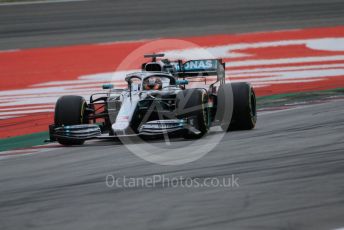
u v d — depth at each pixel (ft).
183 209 77.05
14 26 350.02
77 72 241.96
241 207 76.84
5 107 191.62
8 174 103.96
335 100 170.91
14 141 143.23
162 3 396.16
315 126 133.80
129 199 82.64
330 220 70.23
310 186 84.94
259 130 133.28
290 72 224.53
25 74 242.78
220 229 69.26
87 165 106.32
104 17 362.12
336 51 256.52
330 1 374.02
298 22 319.88
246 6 371.76
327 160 100.27
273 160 102.37
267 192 82.99
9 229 72.84
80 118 125.18
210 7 373.81
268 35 292.40
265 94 191.01
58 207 80.84
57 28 338.34
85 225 72.54
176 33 308.60
